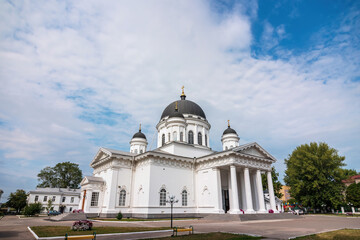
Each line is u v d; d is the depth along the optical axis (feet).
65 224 87.56
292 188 190.60
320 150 183.32
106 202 121.39
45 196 252.62
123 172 127.44
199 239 47.57
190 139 162.91
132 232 59.21
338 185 173.37
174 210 123.24
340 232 57.41
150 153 120.98
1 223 97.45
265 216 115.65
